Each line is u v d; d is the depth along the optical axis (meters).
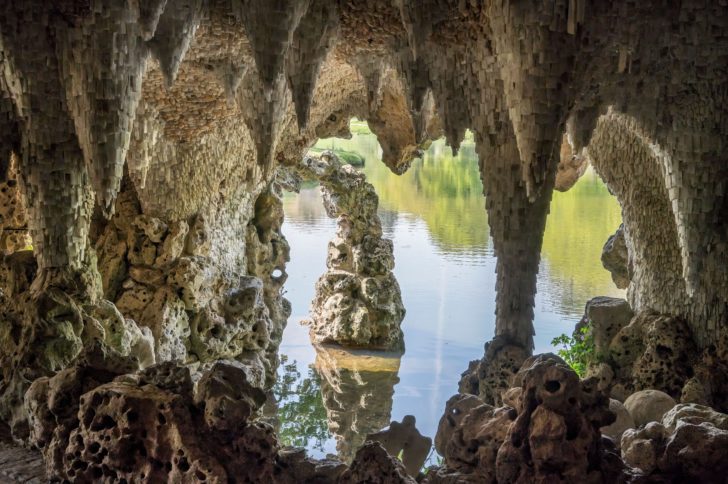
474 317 12.52
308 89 6.89
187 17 6.54
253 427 5.42
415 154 10.88
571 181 9.78
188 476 5.32
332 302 13.24
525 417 5.24
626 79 6.56
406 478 5.32
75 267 7.62
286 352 13.02
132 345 8.62
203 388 5.50
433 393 10.46
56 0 6.59
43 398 6.29
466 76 7.09
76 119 6.87
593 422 5.23
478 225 16.12
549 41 5.98
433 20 6.46
